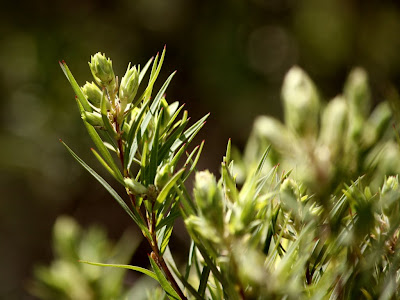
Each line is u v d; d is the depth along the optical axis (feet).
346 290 0.85
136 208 0.89
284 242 0.97
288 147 1.03
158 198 0.87
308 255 0.82
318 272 0.87
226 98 4.32
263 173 1.04
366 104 1.05
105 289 1.23
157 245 0.89
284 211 0.87
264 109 4.28
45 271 1.24
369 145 1.00
